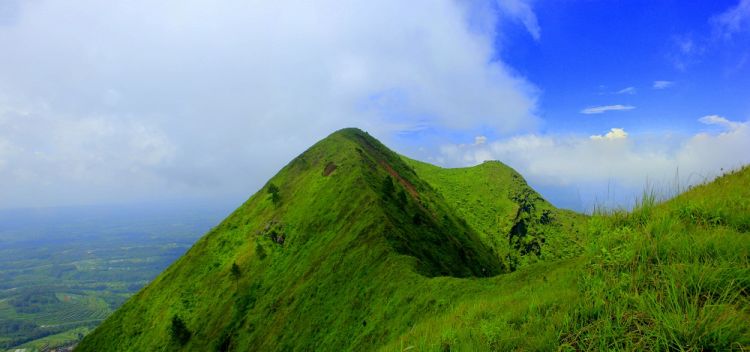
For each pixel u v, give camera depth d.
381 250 52.06
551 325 6.66
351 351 35.25
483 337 7.69
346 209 78.50
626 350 5.34
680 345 5.00
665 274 6.52
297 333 50.03
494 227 177.38
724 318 5.13
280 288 70.44
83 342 87.62
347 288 49.62
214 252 103.00
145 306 93.06
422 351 8.74
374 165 109.12
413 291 35.59
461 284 30.73
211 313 78.31
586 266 8.96
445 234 84.94
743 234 7.42
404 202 83.50
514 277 25.47
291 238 87.38
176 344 74.38
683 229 8.51
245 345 61.47
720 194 11.34
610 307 6.29
